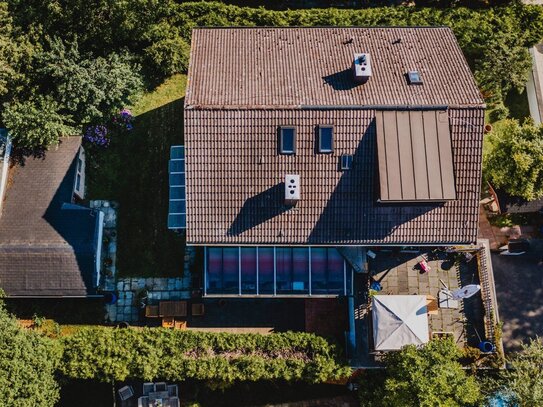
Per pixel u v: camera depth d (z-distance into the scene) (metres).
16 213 32.06
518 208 34.03
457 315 32.94
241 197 28.03
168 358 30.91
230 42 30.31
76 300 33.47
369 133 27.67
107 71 33.50
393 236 28.55
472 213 28.39
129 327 31.64
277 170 27.81
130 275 33.84
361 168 27.89
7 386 28.00
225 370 31.09
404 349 30.08
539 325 34.69
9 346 28.66
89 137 34.25
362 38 30.84
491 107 37.03
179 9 35.28
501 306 34.91
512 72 35.00
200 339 31.30
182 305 33.12
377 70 29.27
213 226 28.30
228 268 31.64
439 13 36.12
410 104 27.72
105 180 34.75
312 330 33.41
